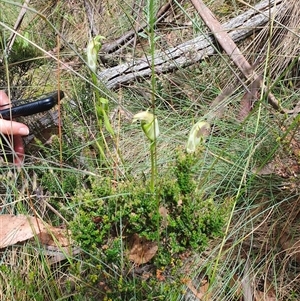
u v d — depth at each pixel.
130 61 0.72
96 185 0.44
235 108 0.63
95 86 0.45
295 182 0.51
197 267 0.49
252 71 0.62
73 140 0.59
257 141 0.57
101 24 0.86
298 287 0.49
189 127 0.62
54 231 0.50
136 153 0.60
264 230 0.52
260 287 0.50
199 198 0.42
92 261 0.45
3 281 0.49
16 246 0.50
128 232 0.43
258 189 0.54
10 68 0.67
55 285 0.46
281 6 0.67
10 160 0.58
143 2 0.80
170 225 0.42
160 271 0.43
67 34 0.86
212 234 0.42
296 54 0.65
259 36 0.68
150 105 0.68
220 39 0.63
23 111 0.54
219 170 0.56
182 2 0.80
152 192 0.42
